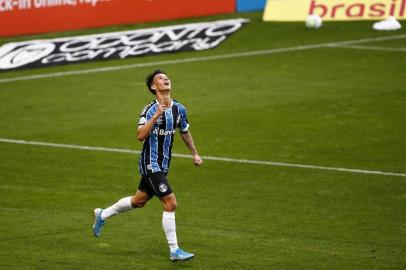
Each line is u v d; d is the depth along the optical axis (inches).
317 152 2101.4
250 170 1963.6
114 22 3752.5
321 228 1579.7
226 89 2783.0
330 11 3927.2
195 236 1536.7
